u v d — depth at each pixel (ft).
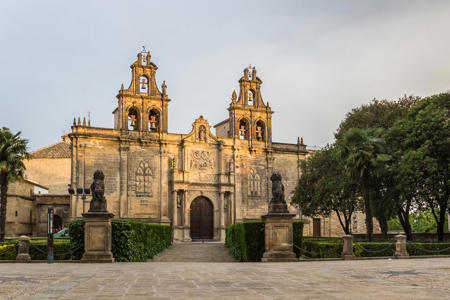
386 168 153.79
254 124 250.98
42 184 277.85
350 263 89.25
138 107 227.40
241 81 253.03
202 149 236.63
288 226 96.58
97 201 94.27
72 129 213.46
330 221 261.65
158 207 222.28
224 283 54.80
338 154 156.46
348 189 171.83
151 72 232.73
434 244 122.21
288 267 78.28
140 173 221.87
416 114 162.91
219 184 235.40
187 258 136.15
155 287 51.57
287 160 252.83
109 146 218.18
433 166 139.74
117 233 97.04
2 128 168.86
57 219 253.85
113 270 72.95
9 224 222.89
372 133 148.05
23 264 87.86
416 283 54.95
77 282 56.65
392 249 115.55
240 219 237.25
